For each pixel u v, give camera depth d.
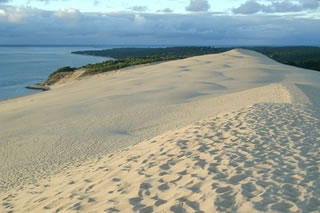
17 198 8.34
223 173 6.23
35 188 8.86
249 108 12.76
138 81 33.94
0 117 22.73
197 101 22.11
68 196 6.77
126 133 16.34
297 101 16.67
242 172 6.21
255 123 10.31
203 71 37.97
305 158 7.09
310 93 19.23
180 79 33.25
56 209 6.14
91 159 11.56
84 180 7.69
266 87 21.83
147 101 23.50
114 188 6.47
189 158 7.38
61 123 19.22
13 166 12.90
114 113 20.56
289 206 4.85
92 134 16.39
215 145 8.30
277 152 7.51
